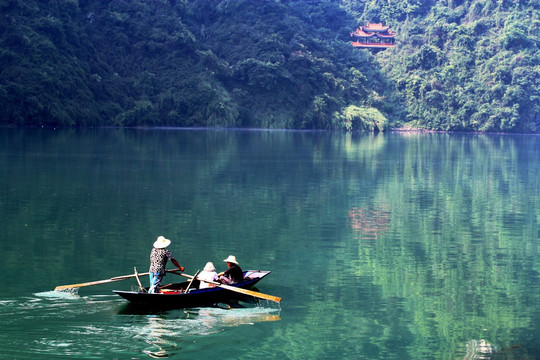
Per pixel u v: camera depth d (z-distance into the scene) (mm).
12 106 107562
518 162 59438
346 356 12125
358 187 37562
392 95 187125
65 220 24391
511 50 196375
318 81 165625
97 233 22234
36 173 38594
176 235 22453
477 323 14164
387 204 31234
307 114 155750
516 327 13938
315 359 11938
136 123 128500
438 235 23938
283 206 29672
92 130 104812
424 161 58594
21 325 13133
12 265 17797
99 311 14195
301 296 15945
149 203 29031
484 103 181375
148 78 138875
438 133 167750
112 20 146250
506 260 20156
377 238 23188
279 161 54031
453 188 38156
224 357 11898
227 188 35156
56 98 113688
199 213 27016
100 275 17078
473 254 20953
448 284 17297
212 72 146625
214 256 19672
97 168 42656
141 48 145750
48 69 115625
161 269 15312
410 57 196125
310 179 41031
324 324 13891
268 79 152625
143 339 12633
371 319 14305
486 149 83000
